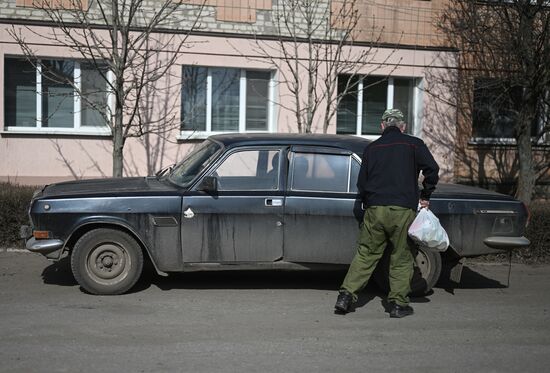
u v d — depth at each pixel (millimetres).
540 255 8539
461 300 6641
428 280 6648
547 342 5328
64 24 10125
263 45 12086
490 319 5957
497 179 13586
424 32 12852
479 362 4812
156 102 11719
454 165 13289
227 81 12336
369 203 5848
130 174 11758
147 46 10219
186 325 5508
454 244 6609
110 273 6348
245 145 6508
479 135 13688
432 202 6555
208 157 6621
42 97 11547
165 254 6312
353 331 5480
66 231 6211
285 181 6438
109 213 6227
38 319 5562
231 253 6355
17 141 11359
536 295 6898
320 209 6352
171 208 6277
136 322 5551
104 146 11758
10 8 11008
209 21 11867
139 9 11297
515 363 4812
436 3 12820
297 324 5629
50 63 11508
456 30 11664
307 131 10477
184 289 6719
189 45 11773
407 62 12820
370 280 7301
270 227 6359
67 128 11703
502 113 13477
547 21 9703
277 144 6543
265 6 12062
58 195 6301
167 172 7703
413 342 5238
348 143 6625
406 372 4570
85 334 5207
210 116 12328
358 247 6055
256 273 7512
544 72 10023
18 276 7043
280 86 12273
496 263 8484
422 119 13047
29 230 6586
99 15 11227
